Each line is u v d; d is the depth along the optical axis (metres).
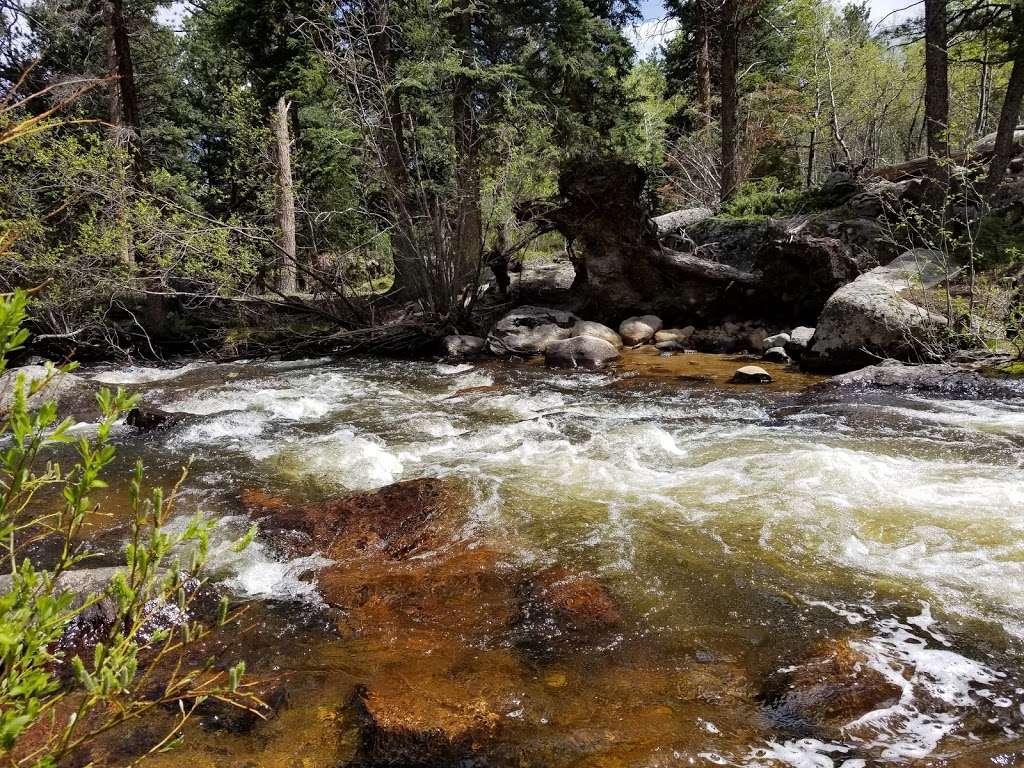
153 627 3.08
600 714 2.50
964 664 2.75
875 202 14.42
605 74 16.91
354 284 17.69
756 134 25.53
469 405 8.22
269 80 16.11
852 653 2.82
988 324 8.51
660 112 26.36
